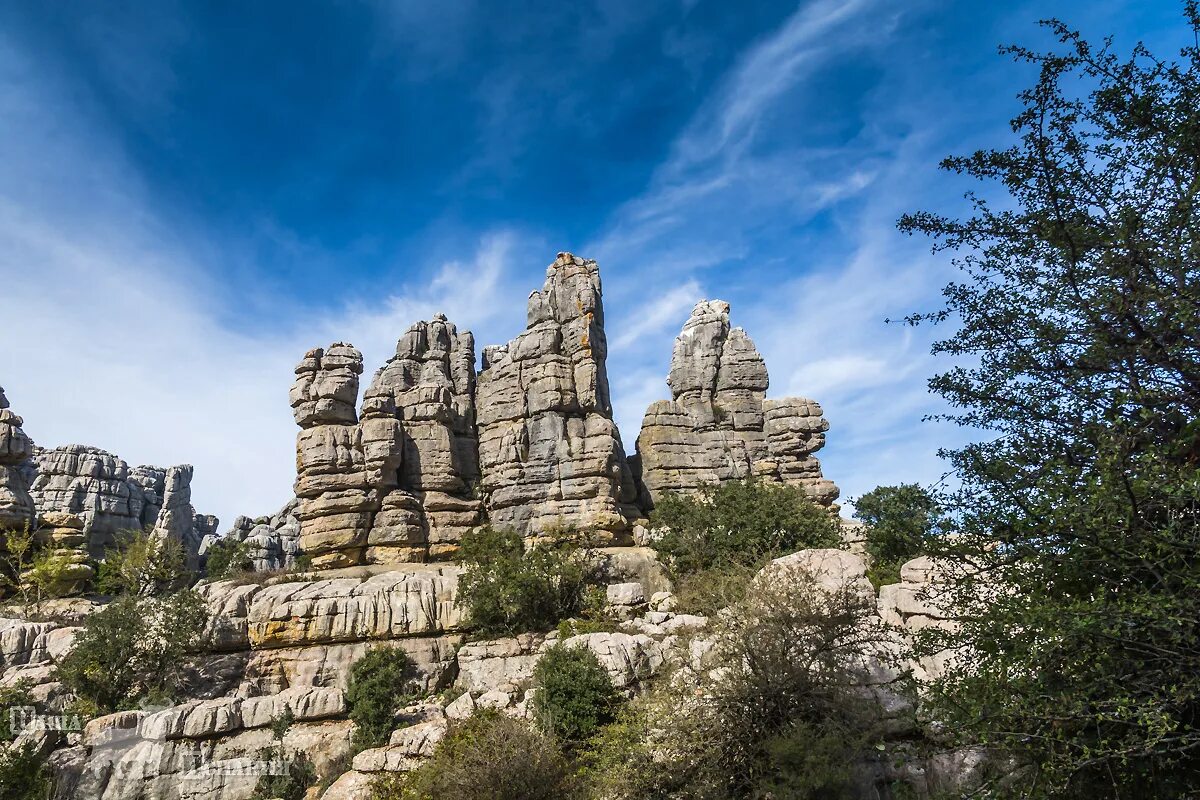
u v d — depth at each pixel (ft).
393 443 190.49
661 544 164.14
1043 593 35.88
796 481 220.43
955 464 42.14
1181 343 34.47
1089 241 37.65
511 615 141.79
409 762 94.07
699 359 243.19
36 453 291.17
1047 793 36.17
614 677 98.73
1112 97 37.83
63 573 187.83
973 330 43.47
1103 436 34.14
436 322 226.58
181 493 329.31
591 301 216.33
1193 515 31.86
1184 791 33.55
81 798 102.42
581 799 76.43
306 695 121.49
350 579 154.20
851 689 68.08
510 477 196.13
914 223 46.42
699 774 67.56
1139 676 33.60
